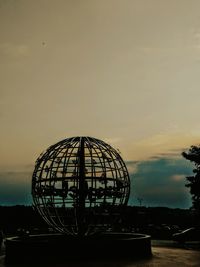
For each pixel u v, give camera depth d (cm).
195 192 3459
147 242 1556
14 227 4175
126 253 1469
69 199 1508
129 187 1642
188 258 1519
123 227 4006
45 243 1445
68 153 1570
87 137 1644
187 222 4341
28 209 4394
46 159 1592
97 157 1580
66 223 1545
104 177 1523
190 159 3506
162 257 1529
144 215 4597
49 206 1543
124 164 1667
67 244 1439
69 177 1506
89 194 1499
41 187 1566
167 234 3597
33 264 1291
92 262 1319
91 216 1506
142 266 1244
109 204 1536
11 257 1447
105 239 1509
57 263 1302
